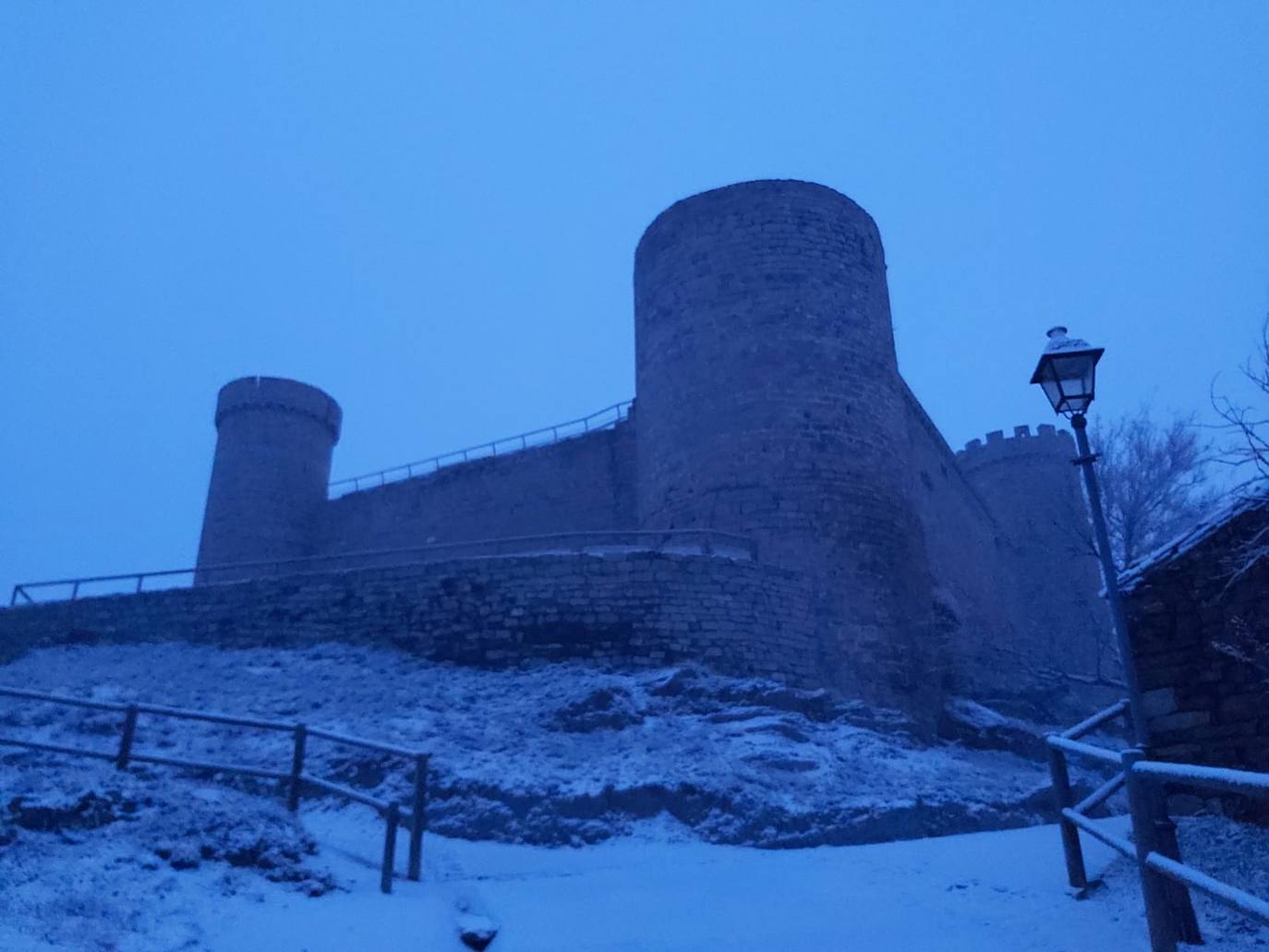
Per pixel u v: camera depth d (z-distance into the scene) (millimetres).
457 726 14094
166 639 21562
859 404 22312
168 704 16172
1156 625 8102
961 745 19578
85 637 22484
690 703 15328
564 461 31000
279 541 35281
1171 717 7840
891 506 21859
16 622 23406
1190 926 5062
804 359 22094
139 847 6680
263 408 36719
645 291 25000
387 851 7262
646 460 23641
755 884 7879
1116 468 26062
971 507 35281
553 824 10719
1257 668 7625
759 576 18547
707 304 23203
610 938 6273
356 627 19719
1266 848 6566
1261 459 9867
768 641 18031
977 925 6008
